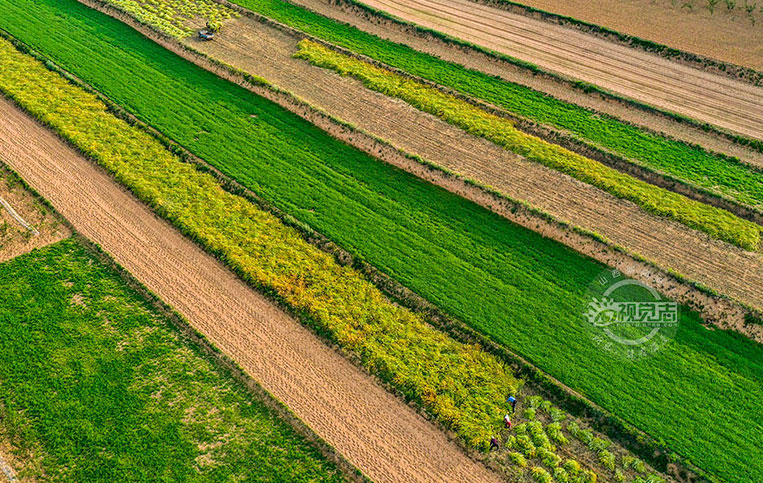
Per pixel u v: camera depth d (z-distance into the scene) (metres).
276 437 27.86
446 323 32.78
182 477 26.23
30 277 33.75
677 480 27.23
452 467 27.22
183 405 28.73
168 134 43.66
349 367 30.73
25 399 28.52
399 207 39.28
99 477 26.11
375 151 43.16
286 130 44.88
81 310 32.34
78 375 29.55
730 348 32.12
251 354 30.98
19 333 31.09
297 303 33.12
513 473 27.06
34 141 42.66
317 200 39.44
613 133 45.31
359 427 28.41
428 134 44.75
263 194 39.53
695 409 29.45
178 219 37.31
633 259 35.91
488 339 32.03
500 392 29.97
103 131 43.47
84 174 40.34
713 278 35.06
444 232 37.78
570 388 30.20
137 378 29.66
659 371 30.97
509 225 38.44
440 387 29.88
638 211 39.25
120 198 38.84
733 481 26.94
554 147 43.75
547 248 37.03
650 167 42.22
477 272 35.44
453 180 40.84
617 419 28.94
